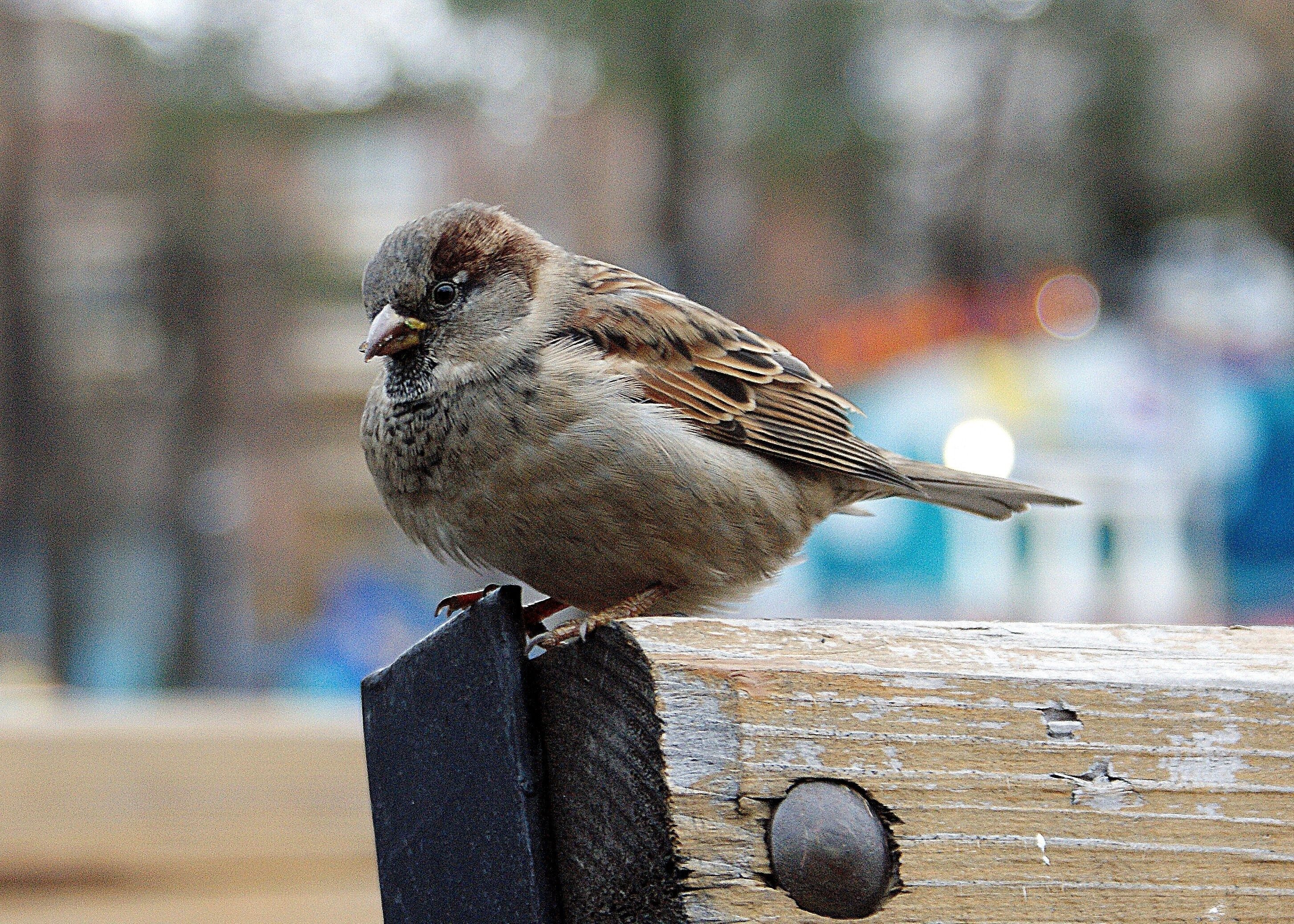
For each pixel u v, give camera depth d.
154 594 28.31
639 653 2.90
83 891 4.95
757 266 23.55
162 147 23.08
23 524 27.44
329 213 26.38
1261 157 24.50
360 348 4.57
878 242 24.42
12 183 26.48
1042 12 23.53
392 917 3.24
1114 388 15.53
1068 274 17.56
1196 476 15.45
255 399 27.92
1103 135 24.83
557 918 3.02
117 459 28.12
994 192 25.14
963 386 15.52
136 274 26.34
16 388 27.12
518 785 3.02
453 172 27.31
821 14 19.98
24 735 4.98
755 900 2.87
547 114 23.17
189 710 5.97
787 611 15.43
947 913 2.96
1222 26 24.19
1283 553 15.42
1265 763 3.05
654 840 2.88
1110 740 3.03
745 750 2.88
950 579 15.32
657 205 23.69
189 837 5.02
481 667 3.08
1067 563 15.35
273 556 29.52
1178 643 3.24
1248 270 18.84
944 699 2.99
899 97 23.78
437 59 21.50
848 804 2.90
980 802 2.98
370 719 3.29
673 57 19.94
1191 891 3.03
